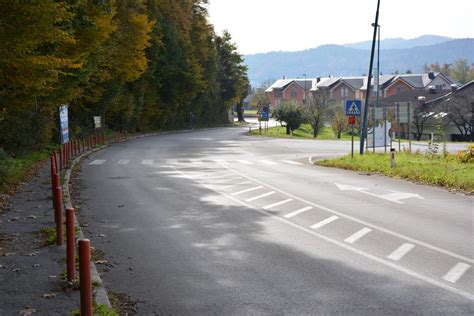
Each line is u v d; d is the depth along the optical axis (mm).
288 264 8711
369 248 9734
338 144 47969
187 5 79438
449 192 17000
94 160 29469
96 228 11617
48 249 9359
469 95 73312
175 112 78750
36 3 13750
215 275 8141
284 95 159875
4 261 8570
